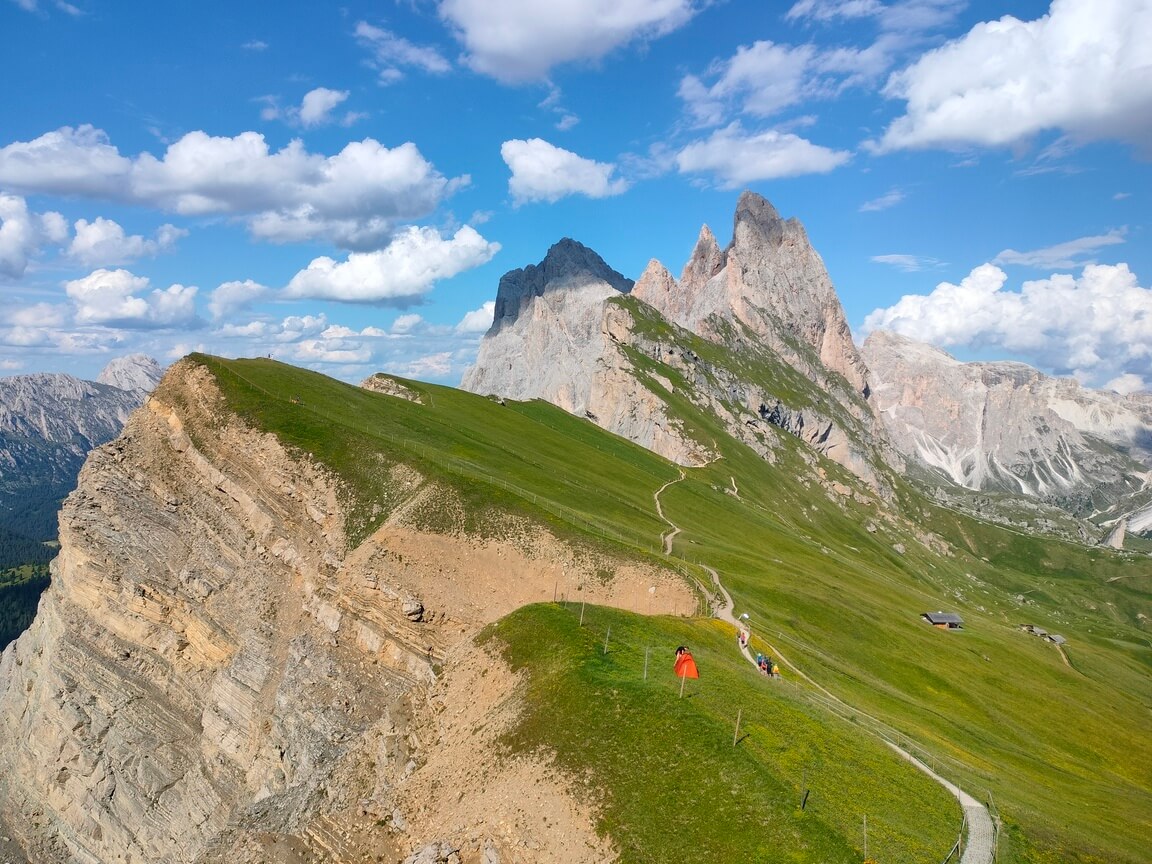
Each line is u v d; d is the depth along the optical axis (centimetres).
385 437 11688
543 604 6762
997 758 7694
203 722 9206
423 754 5988
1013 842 4709
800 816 4175
